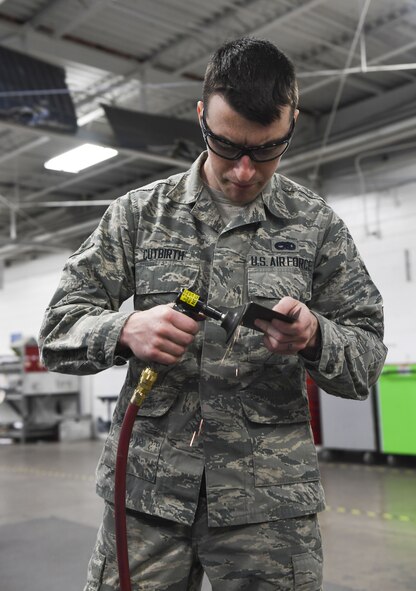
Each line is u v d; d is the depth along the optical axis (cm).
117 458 86
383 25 461
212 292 93
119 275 97
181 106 576
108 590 92
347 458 616
